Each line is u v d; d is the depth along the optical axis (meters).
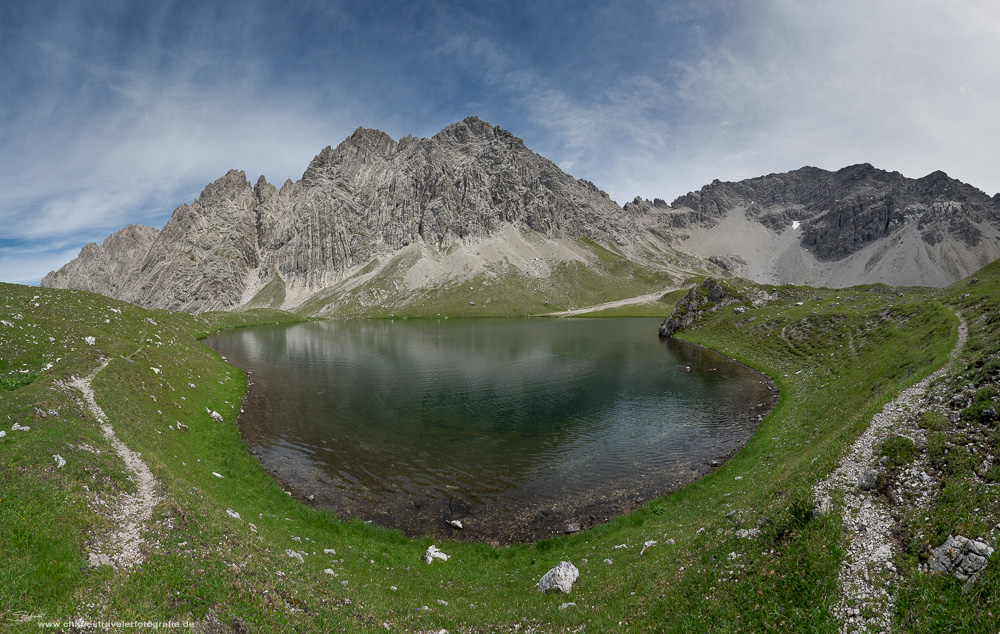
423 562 23.59
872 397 31.84
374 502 31.47
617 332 157.88
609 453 40.38
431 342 133.62
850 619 12.16
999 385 19.48
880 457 18.62
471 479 35.25
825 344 68.81
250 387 66.75
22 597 12.51
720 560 16.70
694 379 70.44
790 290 123.88
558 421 50.16
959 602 11.30
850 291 112.31
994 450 15.98
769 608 13.55
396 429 47.41
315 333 168.25
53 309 62.81
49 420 24.58
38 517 15.93
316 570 19.12
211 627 13.44
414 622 16.75
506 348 116.12
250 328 189.00
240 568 16.59
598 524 28.06
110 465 22.03
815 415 38.78
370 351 111.94
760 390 60.62
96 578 14.09
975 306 41.88
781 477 22.48
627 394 62.00
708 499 27.58
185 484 23.58
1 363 44.28
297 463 37.94
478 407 56.28
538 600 18.67
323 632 14.62
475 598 19.73
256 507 26.83
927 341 38.38
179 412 41.09
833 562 13.95
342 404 57.50
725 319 116.88
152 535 17.16
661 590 16.53
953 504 14.19
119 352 45.94
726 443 41.53
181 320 144.38
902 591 12.25
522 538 27.00
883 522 15.02
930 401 22.66
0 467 18.53
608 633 14.90
